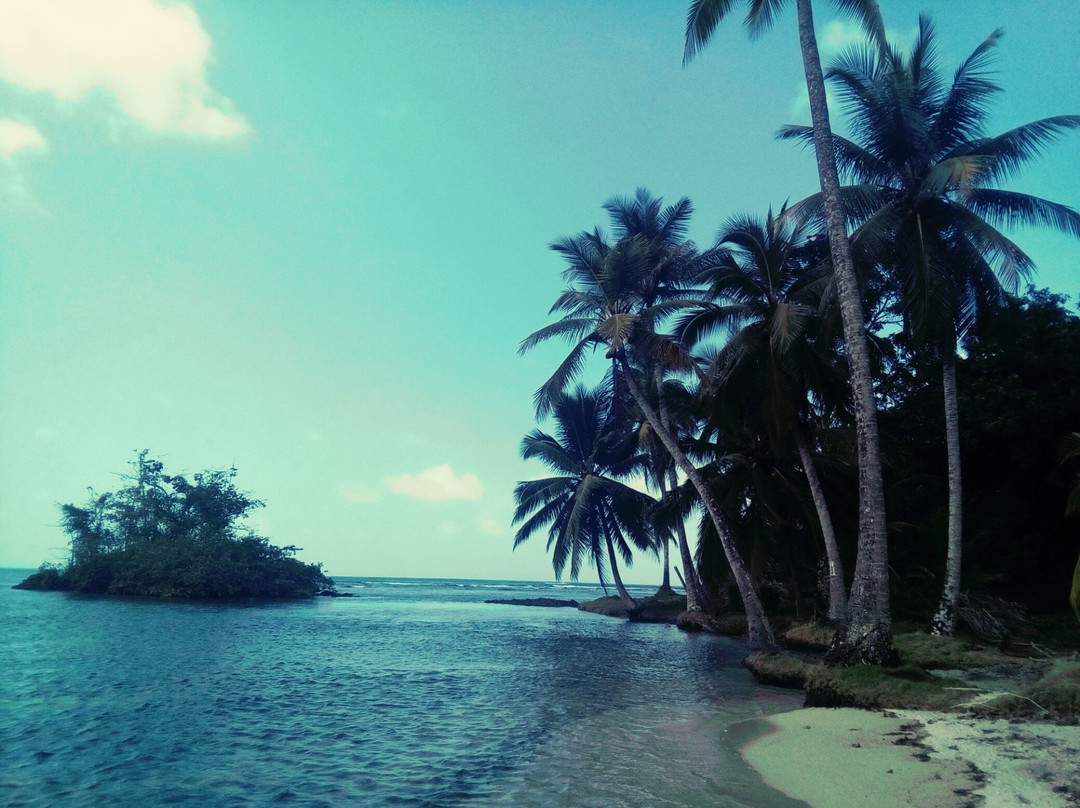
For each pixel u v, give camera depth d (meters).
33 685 15.27
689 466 23.39
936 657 16.59
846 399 24.23
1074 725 10.59
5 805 7.88
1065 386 24.75
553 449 43.75
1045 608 24.94
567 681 18.03
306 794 8.44
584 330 26.19
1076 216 18.70
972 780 8.12
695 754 10.27
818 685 13.50
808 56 16.89
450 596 84.69
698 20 18.25
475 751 10.59
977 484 27.36
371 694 15.69
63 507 55.03
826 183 16.14
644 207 32.47
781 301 22.91
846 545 26.28
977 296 20.22
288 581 57.91
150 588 50.28
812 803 7.82
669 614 44.41
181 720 12.42
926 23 20.97
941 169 17.64
